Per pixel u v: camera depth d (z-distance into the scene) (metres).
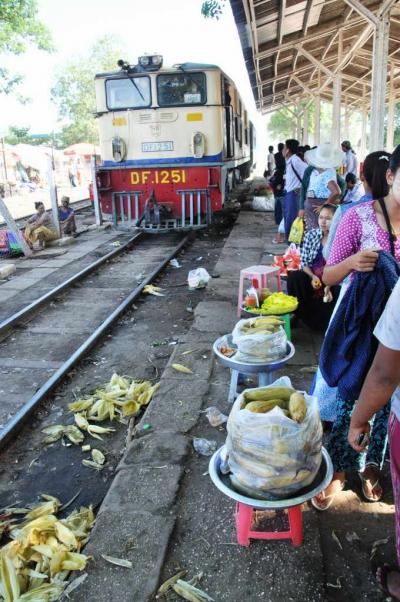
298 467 2.19
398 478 1.85
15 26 26.48
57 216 11.48
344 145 11.19
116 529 2.59
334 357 2.52
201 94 10.94
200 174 11.05
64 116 61.91
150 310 6.75
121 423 4.03
